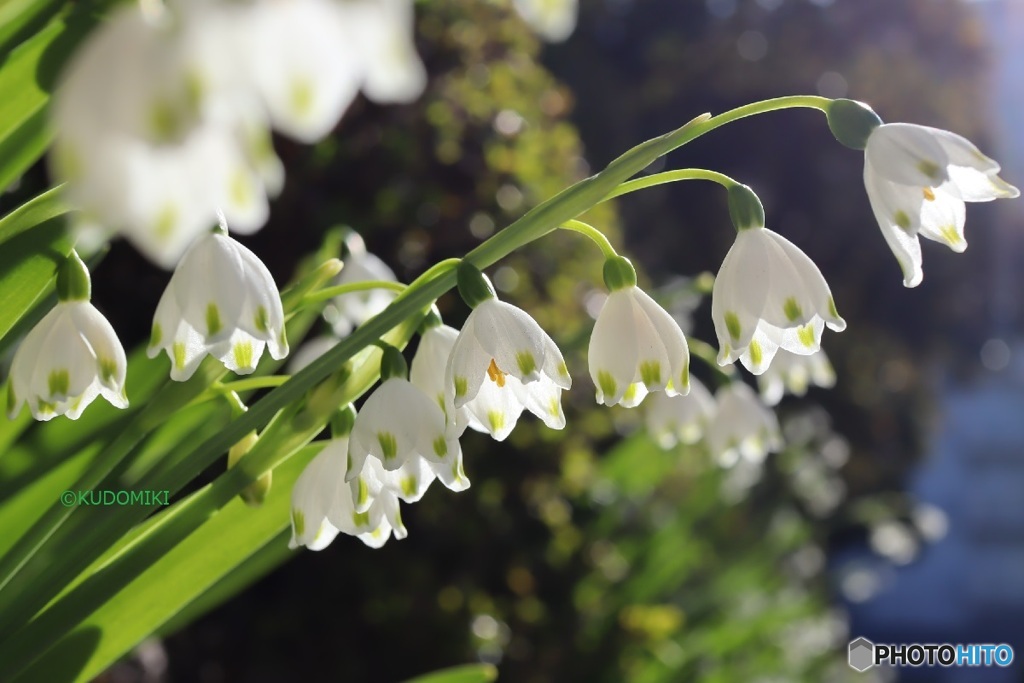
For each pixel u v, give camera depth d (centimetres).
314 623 60
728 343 23
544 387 23
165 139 11
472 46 59
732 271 23
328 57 12
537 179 62
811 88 172
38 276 23
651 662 67
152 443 29
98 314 22
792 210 172
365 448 22
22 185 42
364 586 60
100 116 12
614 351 23
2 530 28
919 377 186
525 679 62
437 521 61
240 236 54
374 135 57
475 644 60
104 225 12
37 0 21
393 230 57
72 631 26
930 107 175
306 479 24
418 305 22
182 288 21
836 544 164
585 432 66
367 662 59
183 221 12
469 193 59
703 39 179
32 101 22
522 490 64
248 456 24
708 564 84
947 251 180
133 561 24
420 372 24
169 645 57
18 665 24
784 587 95
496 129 59
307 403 23
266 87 12
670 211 170
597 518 72
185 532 24
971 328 194
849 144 22
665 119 176
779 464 112
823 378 36
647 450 73
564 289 63
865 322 175
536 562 65
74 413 22
